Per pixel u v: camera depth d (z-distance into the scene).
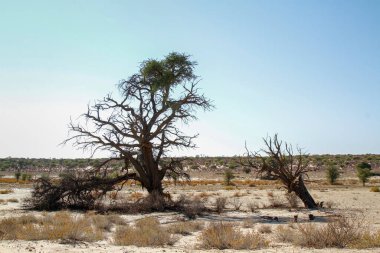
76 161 131.88
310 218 23.80
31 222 21.50
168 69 32.44
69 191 32.06
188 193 49.34
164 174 34.19
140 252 12.95
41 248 13.47
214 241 14.35
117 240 15.42
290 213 28.17
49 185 32.16
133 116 32.03
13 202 37.12
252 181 77.56
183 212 28.92
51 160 142.12
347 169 97.38
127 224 22.52
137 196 43.56
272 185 66.88
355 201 36.19
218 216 26.97
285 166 32.94
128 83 32.47
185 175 35.31
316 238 14.52
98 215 25.78
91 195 32.50
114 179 33.06
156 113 32.38
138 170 33.25
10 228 17.62
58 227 17.27
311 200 31.70
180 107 32.38
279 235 16.67
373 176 82.44
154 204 30.38
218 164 112.75
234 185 68.00
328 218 23.47
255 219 24.66
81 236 16.42
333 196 41.97
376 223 21.22
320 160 107.62
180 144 33.03
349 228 15.49
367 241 14.12
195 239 16.91
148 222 21.69
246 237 14.69
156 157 33.75
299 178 31.98
